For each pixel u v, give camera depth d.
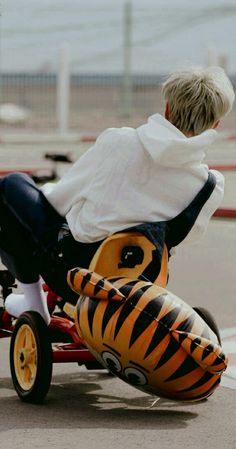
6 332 5.80
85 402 5.21
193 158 4.96
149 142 4.91
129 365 4.73
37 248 5.18
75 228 5.06
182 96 4.98
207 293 8.03
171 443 4.57
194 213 5.03
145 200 4.98
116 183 4.96
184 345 4.64
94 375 5.79
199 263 9.21
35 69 28.05
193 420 4.95
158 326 4.66
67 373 5.82
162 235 4.92
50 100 28.19
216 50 26.73
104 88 28.77
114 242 4.88
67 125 26.78
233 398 5.37
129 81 28.56
